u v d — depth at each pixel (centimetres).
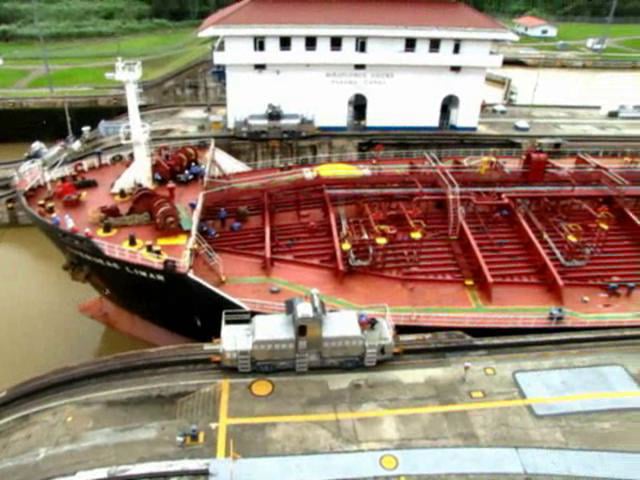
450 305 2178
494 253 2466
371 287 2253
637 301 2277
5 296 2727
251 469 1214
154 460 1241
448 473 1226
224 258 2355
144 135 2481
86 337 2453
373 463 1244
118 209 2298
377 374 1505
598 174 2906
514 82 7512
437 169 2823
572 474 1236
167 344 2416
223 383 1459
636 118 5088
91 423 1345
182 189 2608
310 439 1303
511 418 1384
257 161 3984
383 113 4097
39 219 2259
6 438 1327
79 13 9156
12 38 8144
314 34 3653
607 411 1411
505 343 1627
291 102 3978
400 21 3738
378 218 2569
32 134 5141
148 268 2014
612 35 11231
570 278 2392
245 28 3584
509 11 12825
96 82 6094
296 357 1475
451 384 1483
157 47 7962
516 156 3575
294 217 2619
